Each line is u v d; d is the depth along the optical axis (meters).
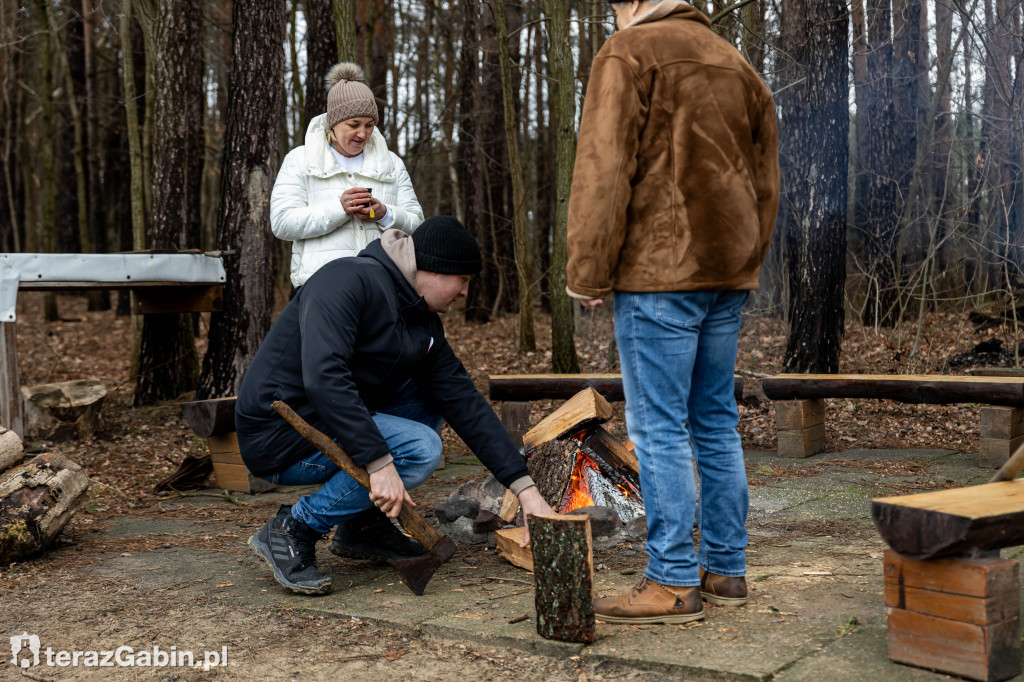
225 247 7.48
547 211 20.30
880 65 12.38
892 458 5.54
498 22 11.84
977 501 2.13
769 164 2.60
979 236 10.98
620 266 2.49
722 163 2.41
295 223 4.21
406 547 3.41
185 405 5.17
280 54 7.62
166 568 3.47
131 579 3.32
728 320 2.59
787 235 8.94
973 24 9.53
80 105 19.00
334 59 11.18
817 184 7.97
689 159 2.39
